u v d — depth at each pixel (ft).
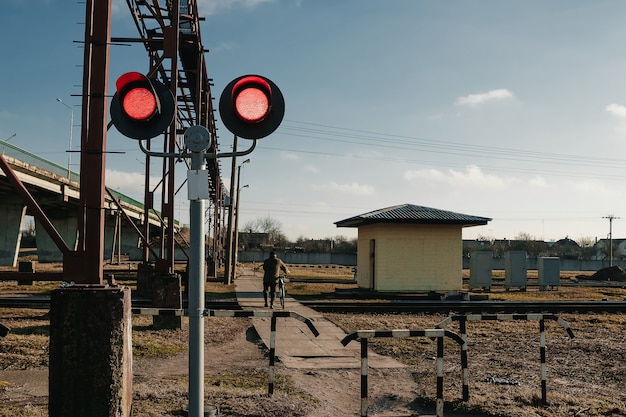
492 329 41.57
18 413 17.61
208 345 33.32
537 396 21.12
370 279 80.18
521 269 90.43
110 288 14.32
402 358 30.12
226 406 18.80
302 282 100.07
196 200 12.10
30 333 33.27
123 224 216.33
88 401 13.70
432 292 71.92
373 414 19.48
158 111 12.34
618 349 33.68
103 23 15.69
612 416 19.17
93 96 15.49
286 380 23.54
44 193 132.77
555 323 45.21
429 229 77.30
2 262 141.38
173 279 37.58
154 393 19.98
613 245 407.85
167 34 41.19
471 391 22.16
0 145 92.07
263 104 12.29
